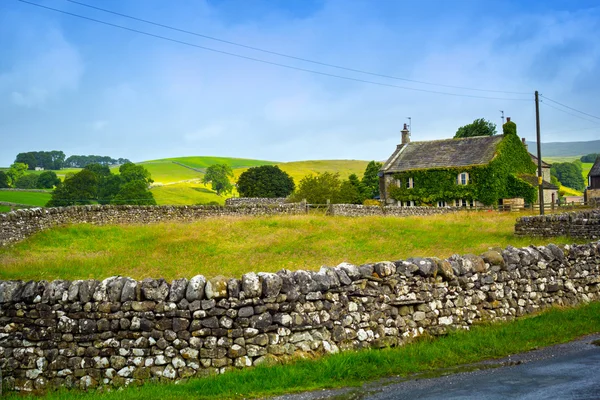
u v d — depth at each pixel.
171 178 156.50
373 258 20.78
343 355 9.62
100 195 91.62
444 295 11.50
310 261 20.17
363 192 93.06
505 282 12.59
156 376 9.23
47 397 8.59
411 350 10.14
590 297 14.29
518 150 76.00
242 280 9.70
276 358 9.59
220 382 8.75
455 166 74.88
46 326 9.30
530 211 50.31
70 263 19.00
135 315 9.34
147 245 24.39
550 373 8.64
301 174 154.00
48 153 181.25
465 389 8.05
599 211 29.31
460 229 31.48
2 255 20.47
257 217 34.81
